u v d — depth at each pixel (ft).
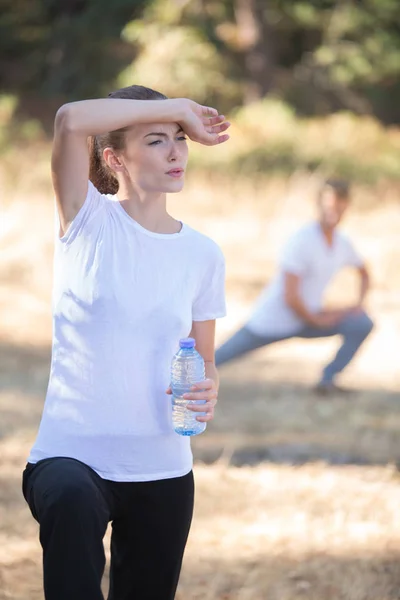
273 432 37.29
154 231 16.21
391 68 163.02
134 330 15.80
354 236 81.20
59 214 16.06
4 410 38.47
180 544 16.48
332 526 27.40
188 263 16.17
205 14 152.56
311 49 169.27
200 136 15.80
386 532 26.99
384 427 38.29
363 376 46.68
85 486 14.89
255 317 40.78
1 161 101.35
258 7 157.38
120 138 16.08
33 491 15.33
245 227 83.82
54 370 16.15
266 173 108.68
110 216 16.01
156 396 15.97
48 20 163.32
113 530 16.58
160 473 16.08
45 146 116.88
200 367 15.90
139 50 155.33
